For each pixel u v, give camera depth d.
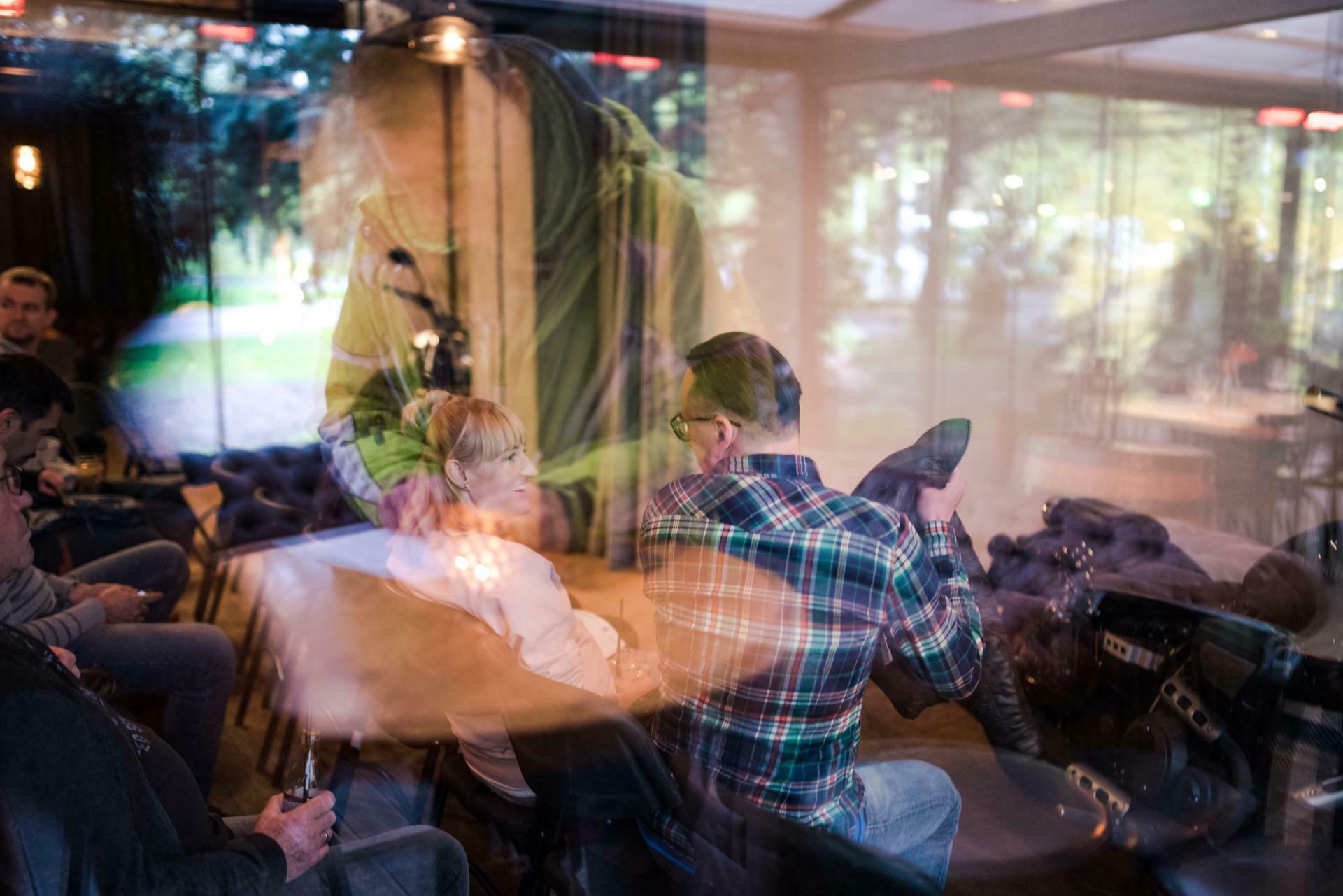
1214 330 3.41
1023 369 3.95
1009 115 4.05
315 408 2.40
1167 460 3.02
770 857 1.09
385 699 1.54
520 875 1.33
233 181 2.81
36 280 2.38
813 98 4.37
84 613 1.84
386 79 2.65
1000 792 1.65
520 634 1.41
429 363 2.43
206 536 2.34
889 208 4.38
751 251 4.39
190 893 1.02
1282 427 2.97
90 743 0.98
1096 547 1.87
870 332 4.45
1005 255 4.07
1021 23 3.86
